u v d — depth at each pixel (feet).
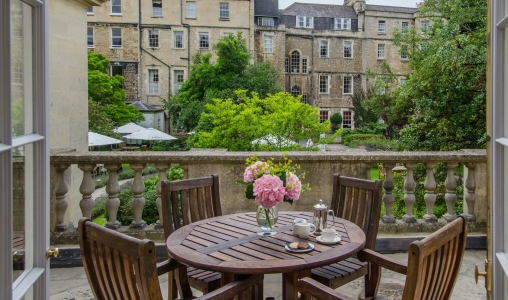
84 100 21.99
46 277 6.26
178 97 95.86
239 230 9.19
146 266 5.30
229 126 30.01
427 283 5.89
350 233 8.82
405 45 41.04
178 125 95.86
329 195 15.21
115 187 14.43
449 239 6.12
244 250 7.85
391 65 138.72
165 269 8.69
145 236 14.43
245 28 118.21
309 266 7.13
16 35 5.51
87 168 14.32
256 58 127.65
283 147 29.17
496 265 6.48
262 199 8.46
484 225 14.98
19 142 5.37
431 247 5.65
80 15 21.30
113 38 114.32
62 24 19.51
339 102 138.10
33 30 5.99
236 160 14.73
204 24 116.78
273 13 131.75
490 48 6.51
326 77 137.28
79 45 21.25
